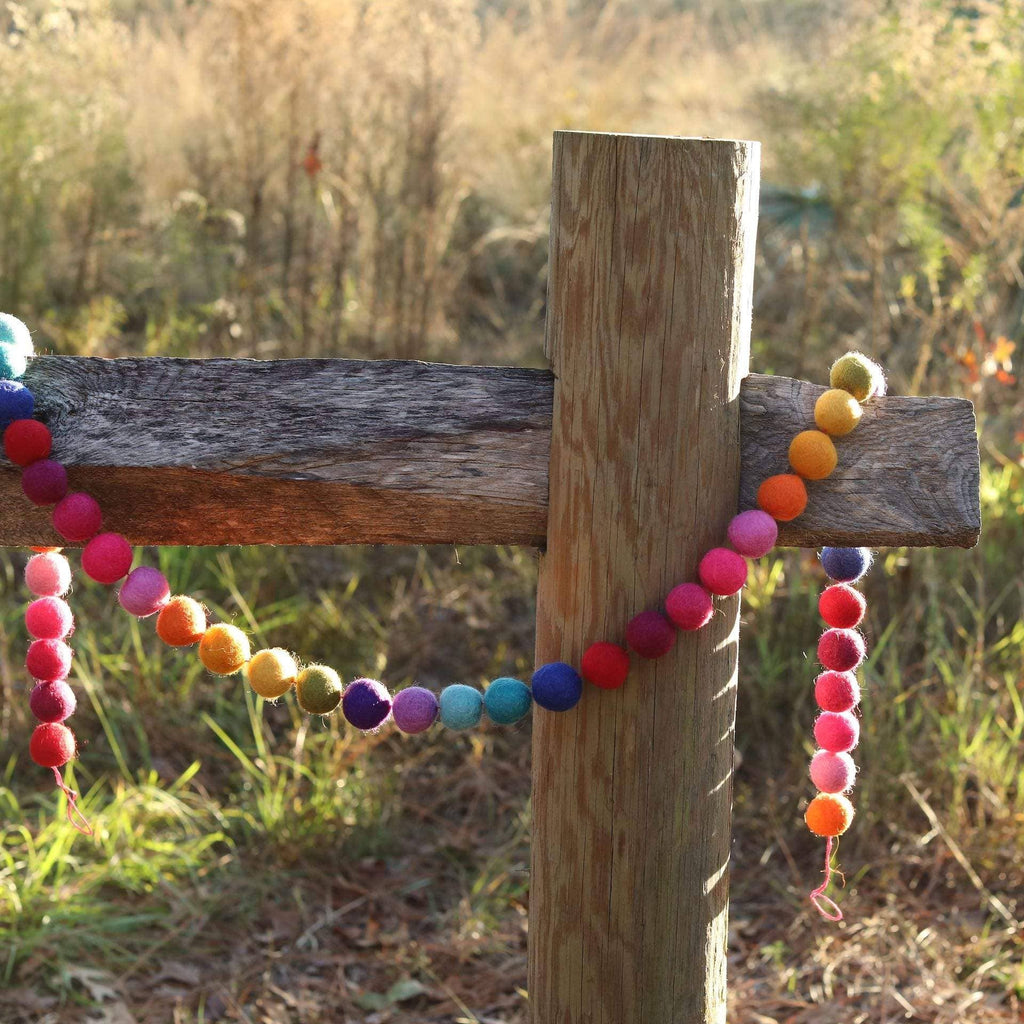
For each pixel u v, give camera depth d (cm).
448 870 378
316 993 324
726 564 176
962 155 574
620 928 191
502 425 180
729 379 179
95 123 572
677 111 828
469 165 721
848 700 200
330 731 406
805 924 351
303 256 607
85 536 179
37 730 195
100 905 335
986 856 365
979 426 486
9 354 182
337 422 180
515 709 188
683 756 189
